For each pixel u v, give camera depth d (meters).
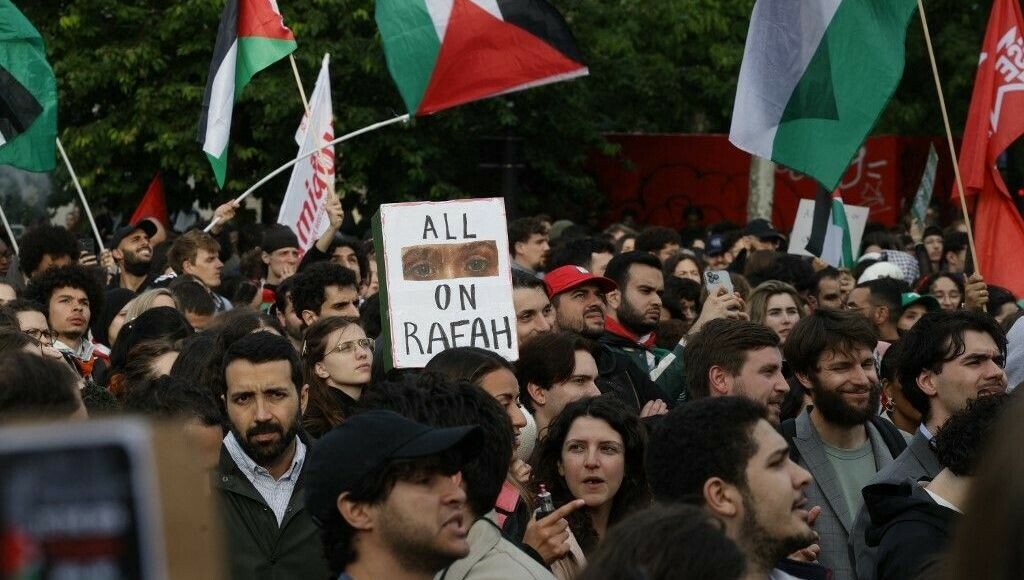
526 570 9.79
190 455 2.67
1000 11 23.47
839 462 14.29
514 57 24.17
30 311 16.31
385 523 7.67
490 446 9.72
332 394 15.50
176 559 2.51
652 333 21.12
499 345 15.77
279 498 12.89
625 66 62.28
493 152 56.41
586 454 12.02
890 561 10.44
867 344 14.03
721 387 14.36
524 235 28.14
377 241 15.88
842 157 20.61
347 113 51.69
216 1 50.03
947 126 21.59
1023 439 4.67
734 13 64.56
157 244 31.17
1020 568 4.56
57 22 52.53
